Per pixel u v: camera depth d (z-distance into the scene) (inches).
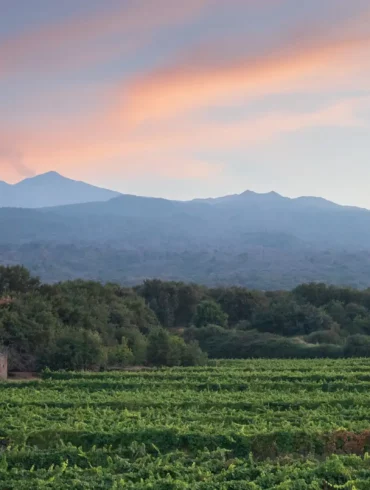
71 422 968.9
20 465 776.3
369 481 653.9
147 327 2876.5
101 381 1514.5
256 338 2844.5
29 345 1908.2
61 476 695.7
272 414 1048.8
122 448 824.3
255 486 645.3
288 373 1672.0
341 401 1218.0
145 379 1606.8
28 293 2394.2
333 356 2586.1
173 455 799.7
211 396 1268.5
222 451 805.9
